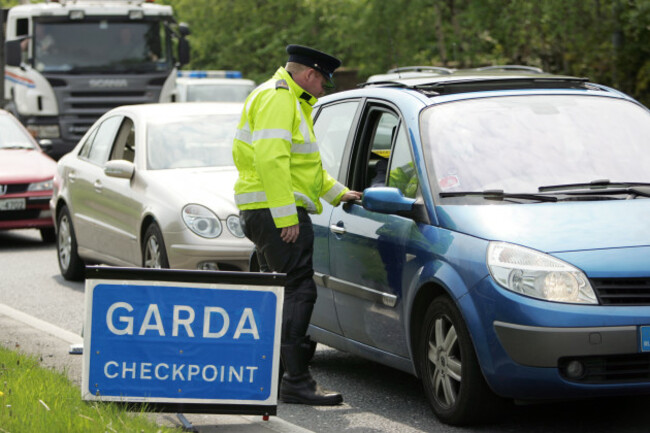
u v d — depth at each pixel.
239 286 11.07
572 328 11.02
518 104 13.73
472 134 13.17
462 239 11.94
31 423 10.49
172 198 19.89
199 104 23.23
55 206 24.77
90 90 43.38
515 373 11.23
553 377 11.12
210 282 11.05
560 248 11.46
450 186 12.62
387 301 13.05
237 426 11.54
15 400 11.42
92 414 10.72
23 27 44.34
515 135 13.23
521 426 12.09
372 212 13.53
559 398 11.31
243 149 12.98
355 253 13.70
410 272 12.54
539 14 44.62
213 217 19.47
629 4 40.06
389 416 12.71
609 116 13.80
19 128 33.31
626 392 11.26
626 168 13.09
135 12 43.53
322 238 14.45
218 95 59.41
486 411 11.85
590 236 11.62
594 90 14.45
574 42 42.50
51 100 43.25
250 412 11.10
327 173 14.16
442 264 12.02
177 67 44.59
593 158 13.12
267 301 11.09
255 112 12.81
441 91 13.98
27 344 16.34
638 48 40.66
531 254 11.41
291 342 13.12
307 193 12.97
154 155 21.34
